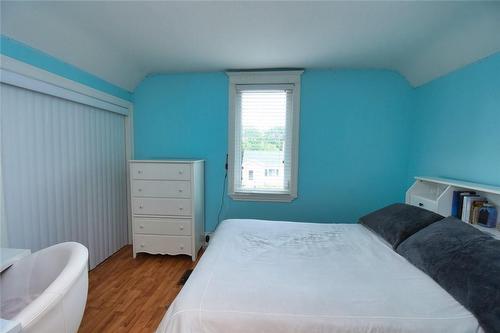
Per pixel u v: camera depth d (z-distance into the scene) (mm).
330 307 1013
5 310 1163
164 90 2902
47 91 1883
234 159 2877
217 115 2865
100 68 2346
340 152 2764
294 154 2791
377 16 1657
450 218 1555
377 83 2664
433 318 963
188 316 976
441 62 2119
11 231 1704
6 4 1478
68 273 981
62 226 2098
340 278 1241
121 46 2160
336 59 2420
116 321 1691
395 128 2688
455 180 1987
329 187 2811
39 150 1887
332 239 1827
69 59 2033
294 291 1111
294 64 2576
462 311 997
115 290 2059
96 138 2475
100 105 2445
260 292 1098
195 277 1229
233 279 1203
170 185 2531
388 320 956
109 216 2689
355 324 944
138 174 2543
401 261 1450
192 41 2064
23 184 1775
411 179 2660
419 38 1943
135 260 2613
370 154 2736
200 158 2930
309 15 1657
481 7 1507
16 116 1717
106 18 1708
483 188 1549
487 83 1758
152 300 1927
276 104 2818
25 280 1202
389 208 2078
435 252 1314
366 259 1479
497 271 1023
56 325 894
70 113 2156
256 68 2703
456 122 2039
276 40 2035
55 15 1657
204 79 2840
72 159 2188
